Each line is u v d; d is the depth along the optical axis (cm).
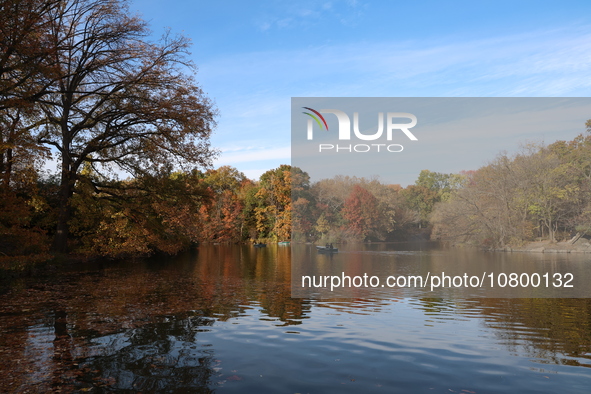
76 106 2330
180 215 2544
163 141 2306
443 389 453
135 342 652
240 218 6600
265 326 764
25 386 464
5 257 1670
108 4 2095
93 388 458
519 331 718
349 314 883
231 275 1744
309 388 456
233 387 459
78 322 805
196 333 712
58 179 2422
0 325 778
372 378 487
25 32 1559
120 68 2170
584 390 450
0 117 1722
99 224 2497
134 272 1864
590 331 716
